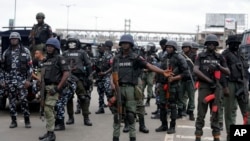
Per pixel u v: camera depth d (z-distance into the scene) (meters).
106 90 10.16
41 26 10.09
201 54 6.54
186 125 9.05
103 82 10.36
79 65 8.57
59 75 6.97
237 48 6.89
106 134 7.85
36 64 9.38
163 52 9.81
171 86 7.94
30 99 9.52
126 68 6.30
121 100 6.30
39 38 9.97
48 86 6.95
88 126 8.70
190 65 9.70
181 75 7.84
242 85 6.81
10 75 8.10
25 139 7.23
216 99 6.46
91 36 70.69
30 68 8.18
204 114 6.63
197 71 6.47
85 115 8.80
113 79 6.25
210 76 6.46
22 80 8.14
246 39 18.48
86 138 7.46
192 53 10.42
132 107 6.34
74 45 8.62
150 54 11.31
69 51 8.67
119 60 6.34
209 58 6.48
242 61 6.91
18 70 8.08
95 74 10.95
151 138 7.61
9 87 8.13
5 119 9.23
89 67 8.68
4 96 10.04
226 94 6.78
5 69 8.21
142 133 8.08
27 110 8.27
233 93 6.85
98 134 7.84
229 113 6.94
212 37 6.47
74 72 8.51
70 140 7.28
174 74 7.85
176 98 8.03
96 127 8.59
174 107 8.03
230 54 6.86
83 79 8.63
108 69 10.16
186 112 10.70
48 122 7.05
